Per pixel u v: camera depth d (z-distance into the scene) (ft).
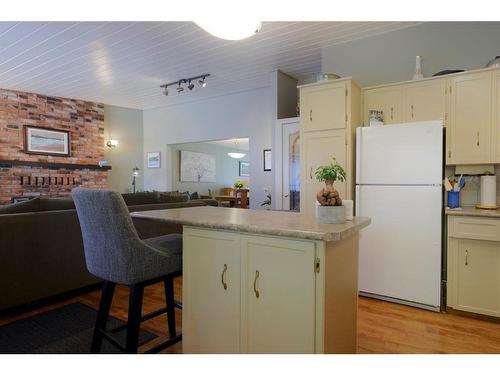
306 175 10.89
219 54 13.88
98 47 13.12
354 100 10.38
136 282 5.15
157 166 24.99
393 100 10.26
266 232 4.61
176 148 28.58
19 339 6.87
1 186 19.06
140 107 24.95
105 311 5.97
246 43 12.71
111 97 21.67
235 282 5.09
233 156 33.71
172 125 23.97
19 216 8.02
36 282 8.32
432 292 8.39
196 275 5.54
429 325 7.62
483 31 10.07
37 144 20.54
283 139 15.88
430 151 8.39
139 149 25.80
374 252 9.19
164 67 15.57
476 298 8.01
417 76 10.19
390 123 10.31
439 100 9.39
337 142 10.32
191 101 22.62
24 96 20.08
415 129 8.57
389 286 9.00
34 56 14.08
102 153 23.75
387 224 8.98
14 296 7.91
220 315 5.27
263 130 19.16
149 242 6.23
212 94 20.75
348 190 10.09
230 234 5.13
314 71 16.16
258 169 19.35
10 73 16.51
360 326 7.56
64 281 8.94
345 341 5.16
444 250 8.71
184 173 29.37
